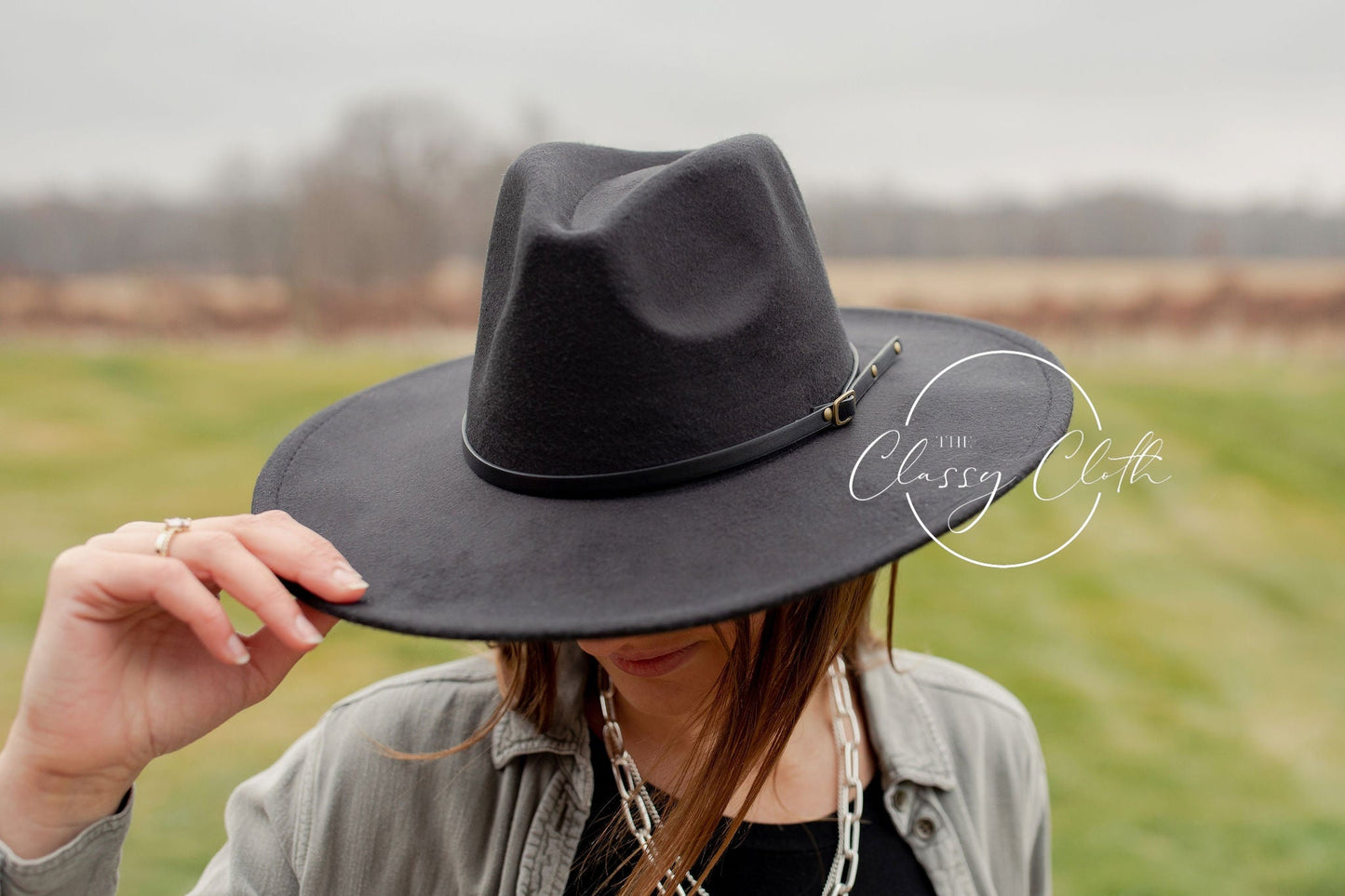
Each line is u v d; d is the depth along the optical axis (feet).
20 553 26.22
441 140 64.13
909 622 19.15
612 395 2.82
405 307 64.39
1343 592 21.67
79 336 62.80
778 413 3.05
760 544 2.68
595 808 3.70
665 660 3.28
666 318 2.84
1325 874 11.66
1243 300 48.55
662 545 2.73
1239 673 17.56
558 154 3.34
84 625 2.75
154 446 38.73
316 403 45.96
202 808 13.20
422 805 3.77
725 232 3.02
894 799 3.81
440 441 3.71
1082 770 14.12
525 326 2.85
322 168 64.08
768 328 3.02
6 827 2.77
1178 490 28.53
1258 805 13.29
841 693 3.93
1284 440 33.68
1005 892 4.22
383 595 2.74
